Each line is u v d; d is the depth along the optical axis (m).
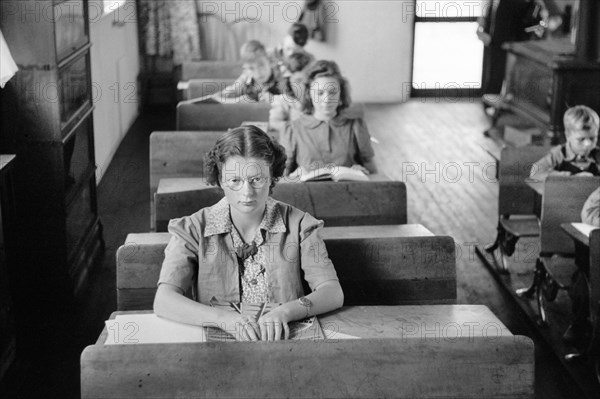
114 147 8.25
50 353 4.20
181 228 2.91
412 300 3.29
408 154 8.67
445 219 6.59
